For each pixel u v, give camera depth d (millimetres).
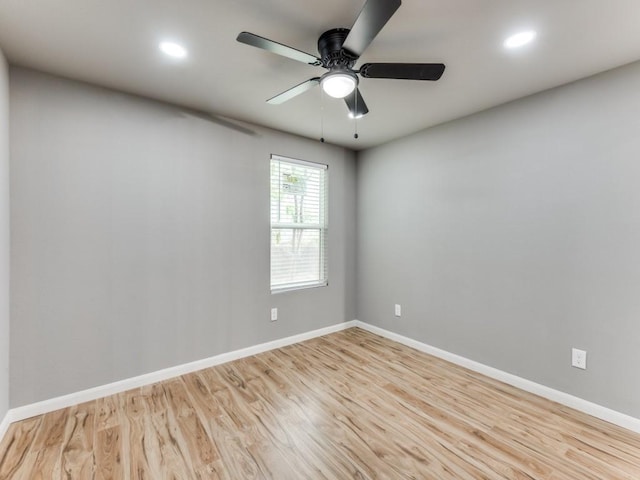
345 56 1622
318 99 2480
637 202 1931
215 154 2834
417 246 3271
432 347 3127
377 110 2689
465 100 2486
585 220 2135
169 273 2600
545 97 2312
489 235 2658
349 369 2795
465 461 1686
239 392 2389
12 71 1977
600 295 2078
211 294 2836
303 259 3574
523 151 2436
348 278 3967
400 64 1665
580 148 2154
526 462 1678
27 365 2033
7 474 1581
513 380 2504
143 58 1921
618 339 2008
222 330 2910
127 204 2393
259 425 1985
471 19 1557
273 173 3283
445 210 3000
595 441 1848
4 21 1569
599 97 2068
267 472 1606
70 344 2180
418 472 1607
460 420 2049
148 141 2482
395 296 3520
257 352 3146
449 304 2975
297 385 2502
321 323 3699
